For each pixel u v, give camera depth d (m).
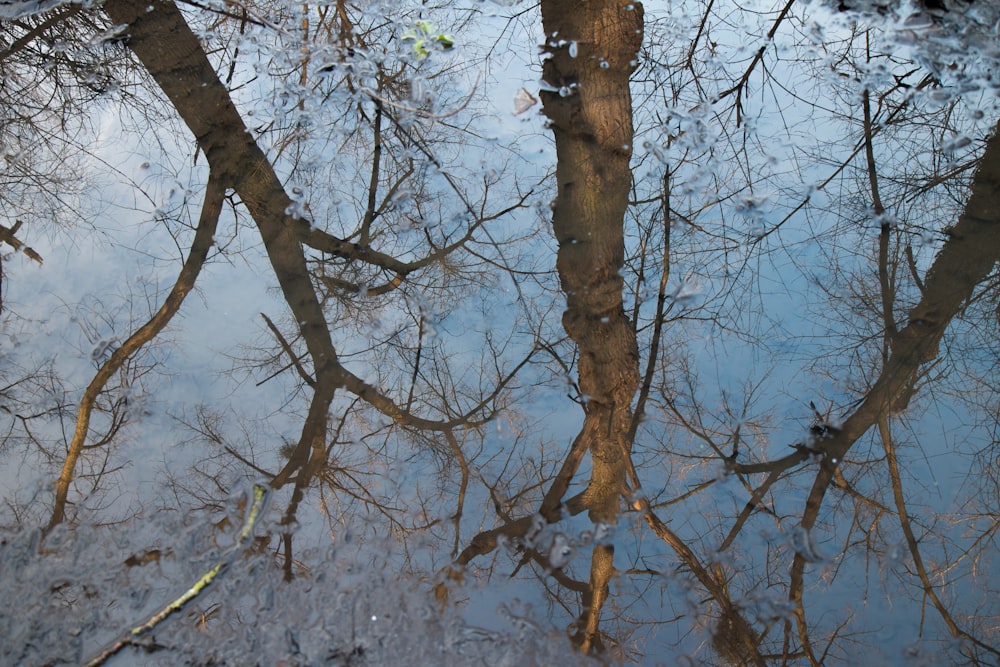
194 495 2.60
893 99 3.64
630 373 2.94
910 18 3.66
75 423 2.83
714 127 3.80
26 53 4.09
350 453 2.76
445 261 3.37
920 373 2.85
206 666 2.14
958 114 3.49
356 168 3.75
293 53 4.13
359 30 4.21
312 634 2.20
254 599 2.29
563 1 3.92
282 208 3.60
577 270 3.27
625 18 3.77
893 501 2.52
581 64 3.81
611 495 2.57
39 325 3.16
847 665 2.14
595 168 3.58
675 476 2.63
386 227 3.52
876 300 3.09
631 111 3.80
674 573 2.36
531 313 3.16
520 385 2.95
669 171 3.62
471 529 2.51
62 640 2.21
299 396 2.95
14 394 2.91
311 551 2.43
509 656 2.15
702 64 4.07
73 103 4.07
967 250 3.17
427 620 2.23
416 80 4.03
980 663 2.12
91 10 4.17
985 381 2.82
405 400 2.93
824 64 3.87
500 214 3.51
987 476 2.57
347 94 3.98
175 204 3.66
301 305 3.26
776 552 2.40
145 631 2.21
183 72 4.08
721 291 3.19
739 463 2.65
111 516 2.53
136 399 2.91
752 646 2.20
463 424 2.85
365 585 2.32
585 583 2.34
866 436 2.69
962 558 2.37
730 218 3.43
